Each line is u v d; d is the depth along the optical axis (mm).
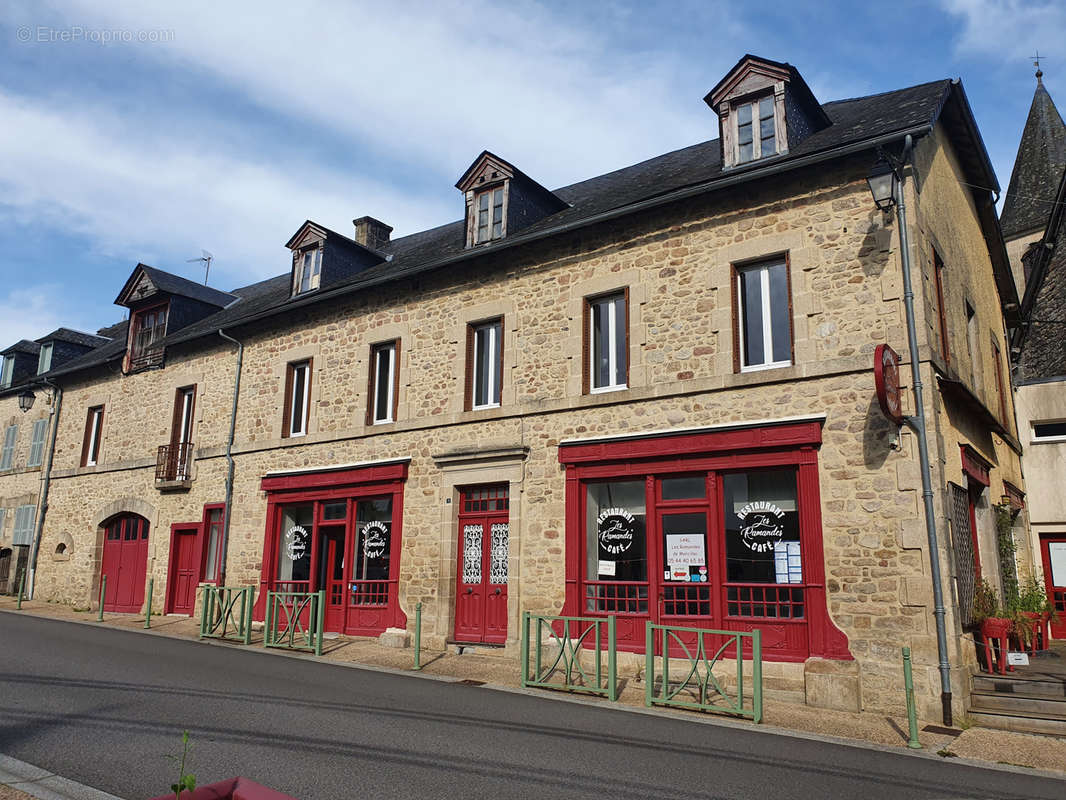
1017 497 12227
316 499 12367
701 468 8773
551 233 10219
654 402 9273
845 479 7902
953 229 9945
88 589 16078
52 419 18422
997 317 12922
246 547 13117
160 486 14797
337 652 10234
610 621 7688
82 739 5320
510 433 10375
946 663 7035
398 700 7121
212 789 3225
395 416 11781
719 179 8969
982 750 6191
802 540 8039
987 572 9469
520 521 10023
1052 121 22125
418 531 11039
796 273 8555
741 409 8648
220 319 15672
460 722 6309
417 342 11711
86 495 16859
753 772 5227
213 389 14625
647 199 9461
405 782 4695
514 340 10633
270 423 13336
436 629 10523
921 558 7371
